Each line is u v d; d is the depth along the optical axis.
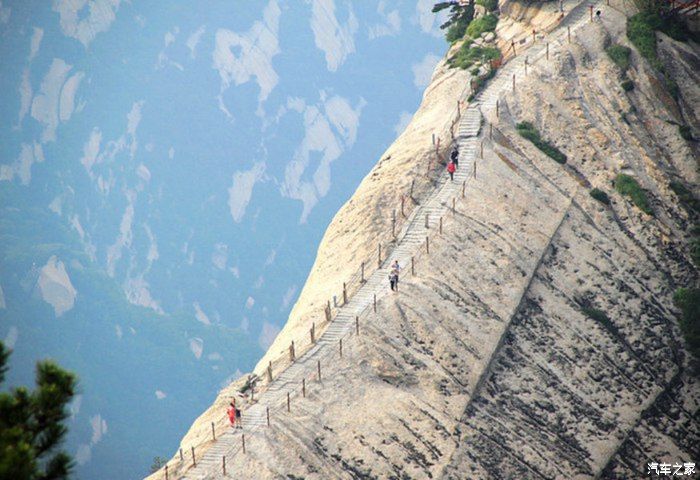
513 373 148.62
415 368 142.50
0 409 63.38
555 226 163.12
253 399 136.38
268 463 128.00
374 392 139.00
